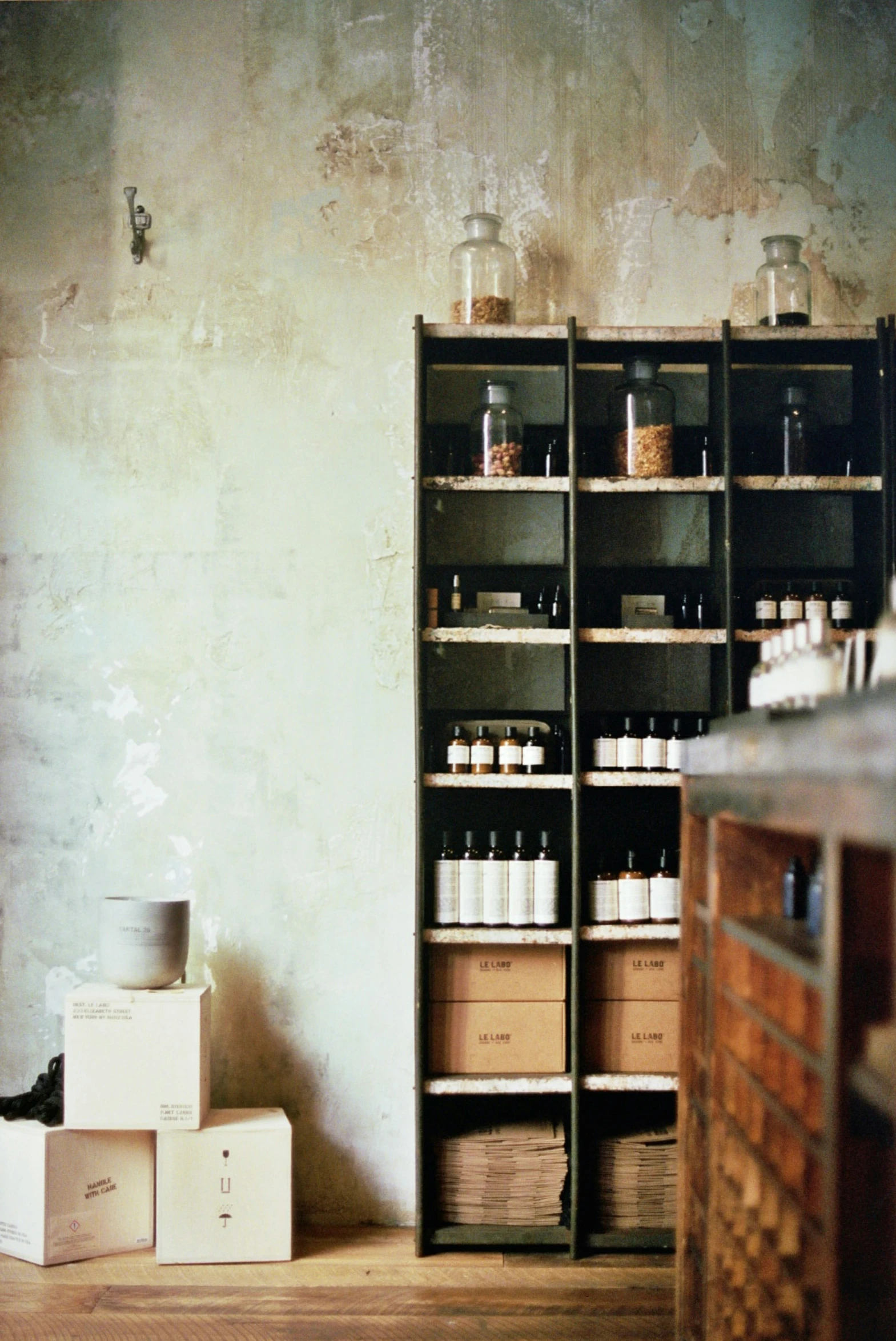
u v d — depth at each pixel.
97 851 3.94
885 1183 1.56
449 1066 3.53
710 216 4.07
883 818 1.31
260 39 4.09
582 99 4.09
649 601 3.80
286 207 4.07
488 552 3.94
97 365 4.04
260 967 3.90
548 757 3.77
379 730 3.96
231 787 3.95
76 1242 3.42
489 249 3.76
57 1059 3.69
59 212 4.07
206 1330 2.95
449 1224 3.53
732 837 2.24
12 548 4.00
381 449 4.02
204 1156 3.41
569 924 3.61
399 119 4.08
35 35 4.10
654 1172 3.53
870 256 4.08
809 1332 1.76
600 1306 3.11
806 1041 1.77
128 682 3.97
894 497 3.57
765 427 3.94
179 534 4.01
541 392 3.97
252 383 4.04
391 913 3.91
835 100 4.09
